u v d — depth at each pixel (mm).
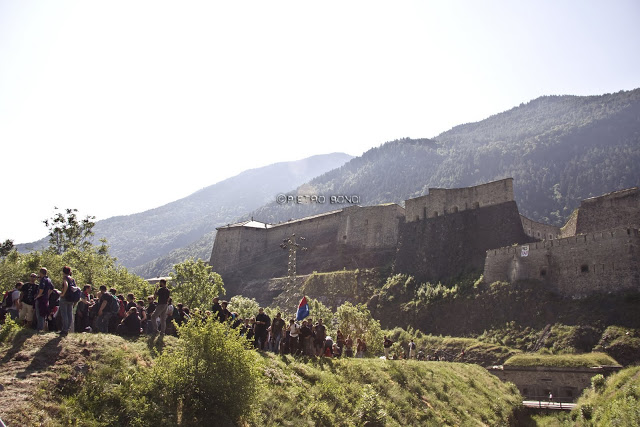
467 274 76000
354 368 27594
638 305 52094
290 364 24125
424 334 69250
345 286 91000
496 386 40906
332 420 20688
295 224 121375
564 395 44531
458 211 86625
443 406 29406
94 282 58312
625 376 36750
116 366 16719
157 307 22500
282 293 101625
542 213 189625
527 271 65625
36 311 19484
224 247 125000
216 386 16531
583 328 53438
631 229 56656
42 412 13523
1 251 71312
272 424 18109
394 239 98875
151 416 14945
